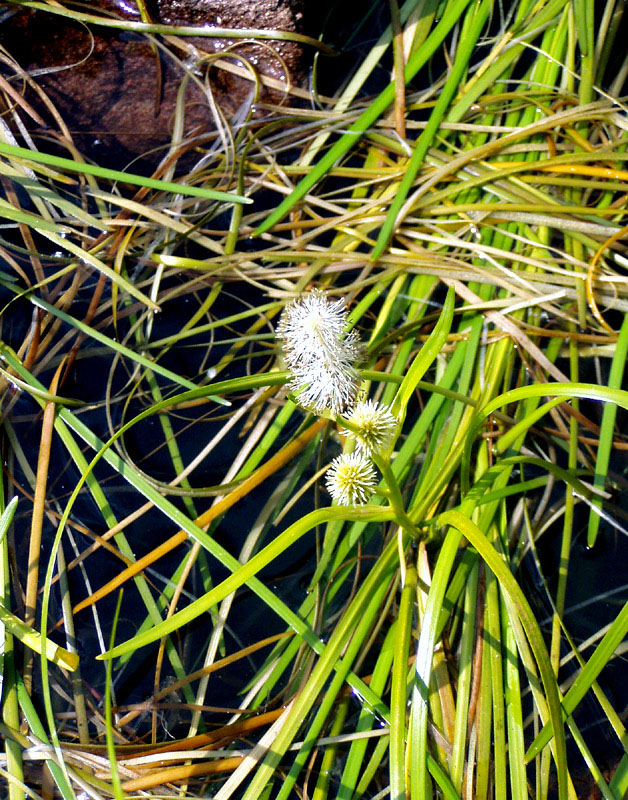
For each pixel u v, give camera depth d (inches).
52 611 19.6
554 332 21.6
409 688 19.1
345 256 22.1
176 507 20.4
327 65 26.5
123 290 22.1
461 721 18.6
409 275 22.4
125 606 19.7
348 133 23.1
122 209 22.7
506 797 18.4
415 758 17.8
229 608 19.7
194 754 18.5
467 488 19.6
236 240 22.5
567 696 18.1
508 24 26.9
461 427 20.7
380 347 21.5
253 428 21.1
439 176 22.5
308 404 17.1
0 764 18.3
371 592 19.1
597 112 23.3
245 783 18.6
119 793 16.6
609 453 20.4
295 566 20.1
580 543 20.4
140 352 21.5
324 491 20.7
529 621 17.2
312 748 18.6
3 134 22.5
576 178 23.0
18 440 20.7
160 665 19.2
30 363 21.2
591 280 21.5
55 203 22.0
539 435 21.2
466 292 21.8
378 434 17.1
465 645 19.1
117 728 18.9
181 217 22.7
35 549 19.7
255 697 19.2
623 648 19.5
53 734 17.6
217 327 21.9
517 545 20.3
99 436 20.8
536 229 22.9
